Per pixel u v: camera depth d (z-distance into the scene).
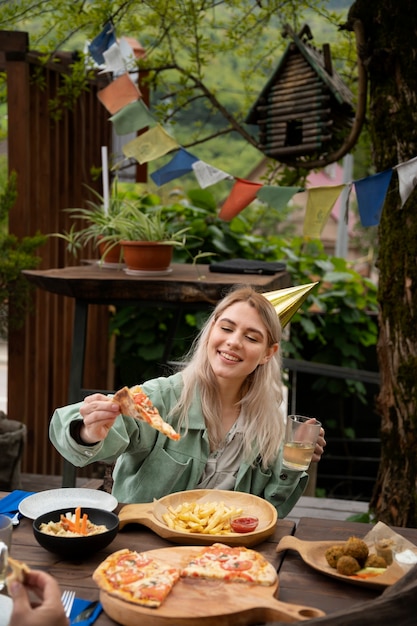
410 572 1.57
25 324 4.44
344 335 5.83
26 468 4.71
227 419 2.41
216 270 4.15
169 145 3.41
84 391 3.12
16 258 4.12
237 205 3.32
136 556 1.69
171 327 5.23
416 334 3.37
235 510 1.97
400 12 3.30
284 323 2.73
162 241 3.83
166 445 2.38
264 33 4.82
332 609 1.60
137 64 4.48
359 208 3.17
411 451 3.41
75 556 1.78
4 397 8.34
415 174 3.06
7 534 1.72
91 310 5.46
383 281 3.50
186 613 1.48
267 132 4.32
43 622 1.38
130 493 2.40
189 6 4.25
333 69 4.41
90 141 5.43
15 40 4.23
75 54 4.95
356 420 5.82
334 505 4.46
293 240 6.37
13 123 4.30
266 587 1.60
